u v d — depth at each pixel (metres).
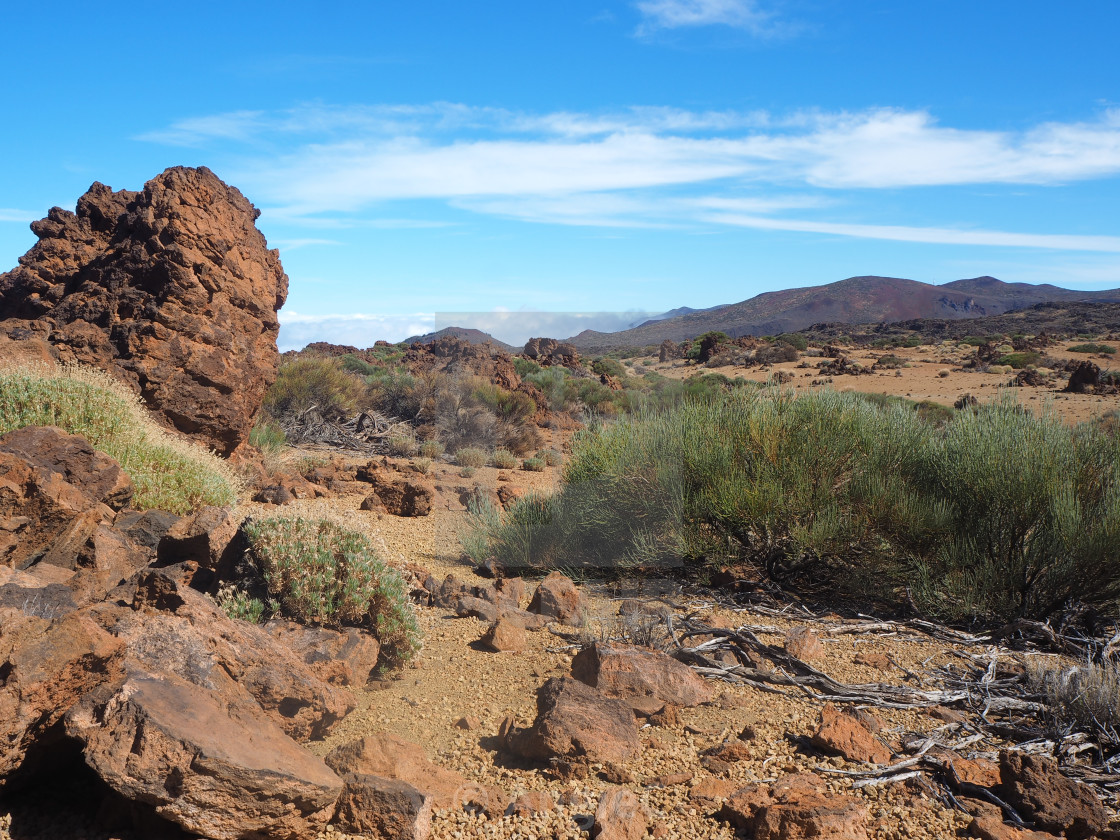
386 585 4.71
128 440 7.88
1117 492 7.02
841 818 3.19
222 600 4.52
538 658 4.72
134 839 2.64
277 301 13.88
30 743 2.69
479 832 3.04
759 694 4.81
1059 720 4.61
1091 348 61.19
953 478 7.68
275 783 2.68
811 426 7.75
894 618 6.95
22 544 4.44
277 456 14.02
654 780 3.63
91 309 10.68
